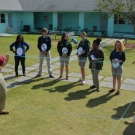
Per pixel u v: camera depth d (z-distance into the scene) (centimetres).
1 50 1312
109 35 2392
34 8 2684
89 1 2581
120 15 1794
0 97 490
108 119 494
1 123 470
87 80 772
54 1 2744
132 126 466
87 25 2670
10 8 2523
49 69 798
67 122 478
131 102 589
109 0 1747
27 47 802
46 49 777
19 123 471
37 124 468
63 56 752
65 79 781
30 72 864
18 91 656
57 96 625
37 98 608
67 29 2622
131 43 1738
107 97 622
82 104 573
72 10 2505
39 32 2688
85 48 705
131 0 1756
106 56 1193
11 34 2300
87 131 444
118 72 630
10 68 918
